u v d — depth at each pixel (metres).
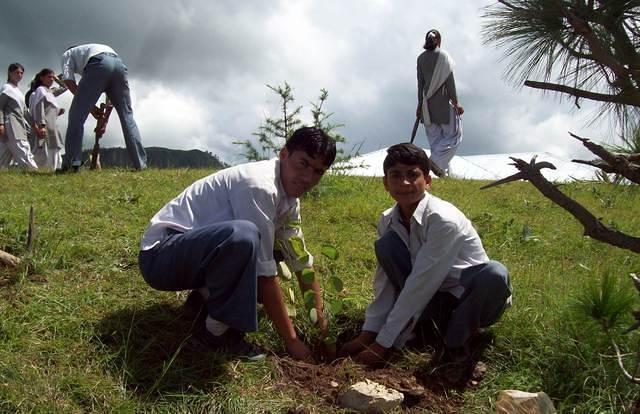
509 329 3.43
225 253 2.83
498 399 2.83
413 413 2.80
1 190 5.93
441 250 3.11
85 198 5.71
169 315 3.40
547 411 2.71
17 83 9.41
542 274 4.58
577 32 2.59
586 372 2.98
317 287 3.40
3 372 2.69
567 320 3.35
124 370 2.83
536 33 2.83
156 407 2.66
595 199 8.32
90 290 3.60
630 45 2.66
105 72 7.42
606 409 2.83
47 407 2.54
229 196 3.06
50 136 9.90
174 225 3.08
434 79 10.04
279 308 3.10
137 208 5.45
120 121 7.91
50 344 2.98
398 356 3.27
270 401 2.74
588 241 5.98
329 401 2.81
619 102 2.69
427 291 3.15
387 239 3.35
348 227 5.59
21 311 3.24
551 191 2.67
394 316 3.18
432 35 10.09
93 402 2.64
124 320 3.29
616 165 2.58
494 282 3.02
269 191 2.99
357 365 3.08
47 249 4.03
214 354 3.00
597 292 2.97
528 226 6.27
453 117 10.16
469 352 3.24
